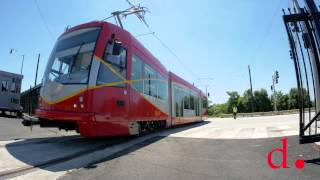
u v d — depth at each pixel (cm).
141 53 1232
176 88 1919
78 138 1125
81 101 872
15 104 2503
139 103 1171
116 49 980
